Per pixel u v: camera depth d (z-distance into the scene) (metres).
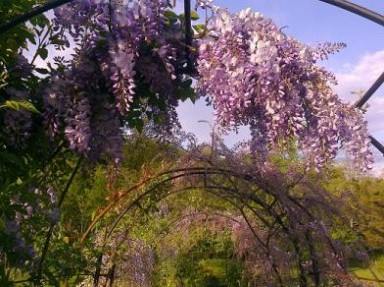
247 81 2.33
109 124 2.77
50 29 2.92
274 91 2.29
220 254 6.17
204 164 3.81
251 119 2.38
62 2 2.40
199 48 2.54
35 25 2.98
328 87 2.30
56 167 3.23
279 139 2.32
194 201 4.90
